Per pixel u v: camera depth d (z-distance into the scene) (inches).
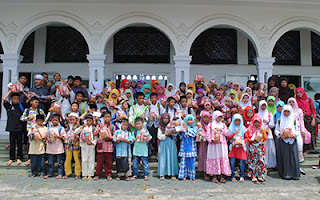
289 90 246.8
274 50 372.5
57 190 162.6
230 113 211.8
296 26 296.5
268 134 199.0
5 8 283.6
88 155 187.8
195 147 189.9
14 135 213.5
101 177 193.8
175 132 193.3
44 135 191.3
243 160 186.4
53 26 362.9
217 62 372.8
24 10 284.0
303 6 291.1
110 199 148.2
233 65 372.2
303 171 203.3
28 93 223.0
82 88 237.0
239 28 293.3
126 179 185.6
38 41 359.3
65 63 359.3
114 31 286.4
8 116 211.9
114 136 183.0
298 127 207.6
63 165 193.6
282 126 196.9
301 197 153.6
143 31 370.6
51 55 362.0
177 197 152.6
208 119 193.0
